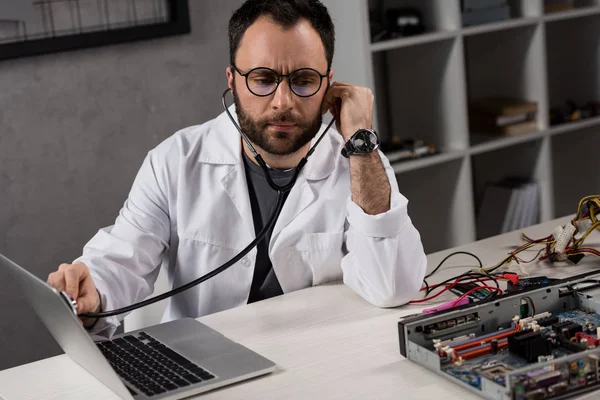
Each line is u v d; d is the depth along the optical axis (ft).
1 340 8.36
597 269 4.71
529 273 5.16
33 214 8.27
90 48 8.25
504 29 10.30
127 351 4.26
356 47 8.61
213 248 5.42
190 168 5.51
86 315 4.48
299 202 5.41
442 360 3.82
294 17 4.75
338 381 3.84
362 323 4.54
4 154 8.01
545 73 10.01
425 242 10.30
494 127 10.10
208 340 4.35
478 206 11.25
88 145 8.43
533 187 10.28
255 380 3.91
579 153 11.24
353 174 4.97
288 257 5.37
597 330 3.86
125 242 5.20
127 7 8.36
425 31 9.34
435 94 9.64
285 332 4.48
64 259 8.51
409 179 10.26
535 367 3.40
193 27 8.79
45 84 8.09
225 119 5.64
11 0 7.73
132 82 8.55
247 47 4.82
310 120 4.90
